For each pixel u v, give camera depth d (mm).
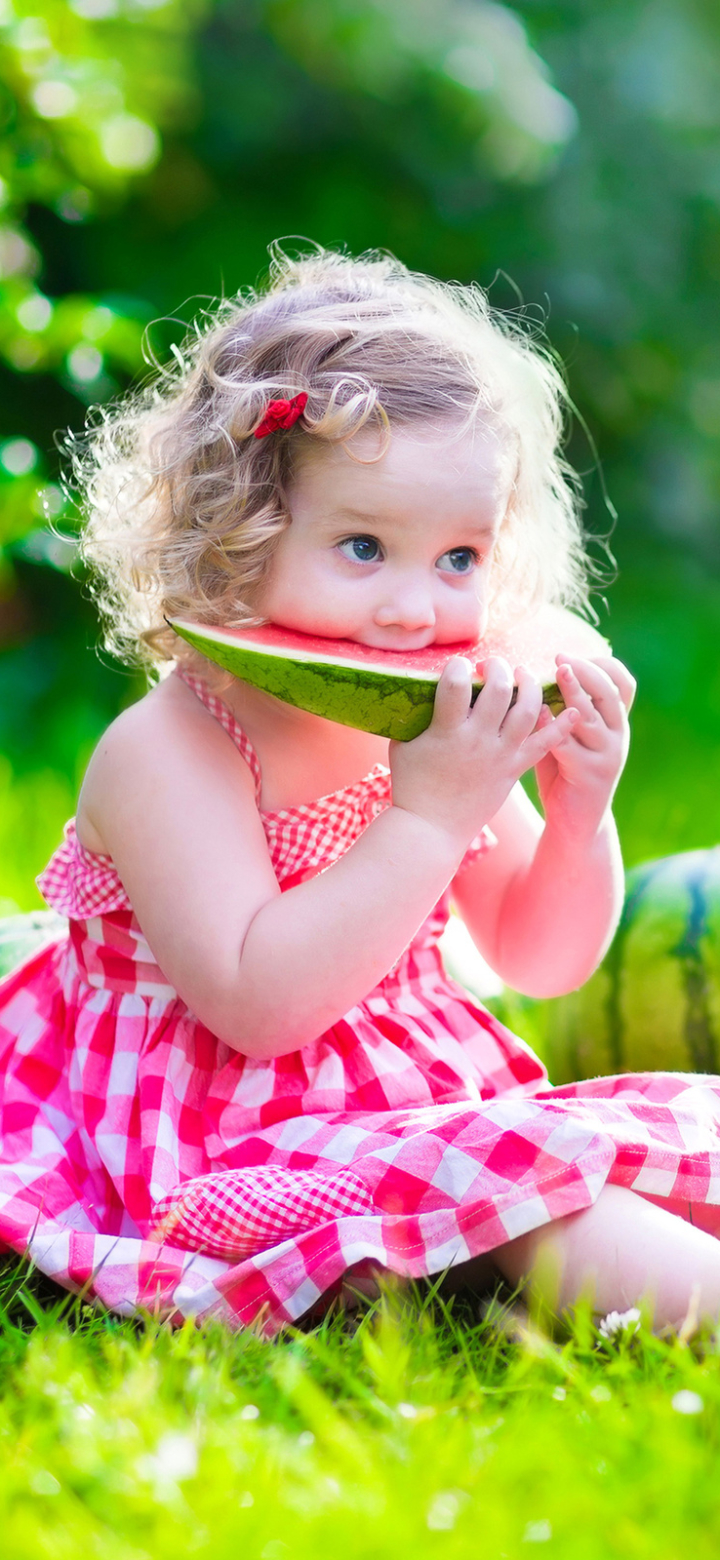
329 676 2227
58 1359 1870
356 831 2605
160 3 5344
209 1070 2547
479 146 9227
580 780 2533
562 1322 2115
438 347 2512
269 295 2918
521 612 2809
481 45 9047
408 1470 1588
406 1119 2338
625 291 10234
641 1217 2096
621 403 10500
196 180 9359
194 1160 2447
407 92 9047
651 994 3096
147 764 2475
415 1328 2066
